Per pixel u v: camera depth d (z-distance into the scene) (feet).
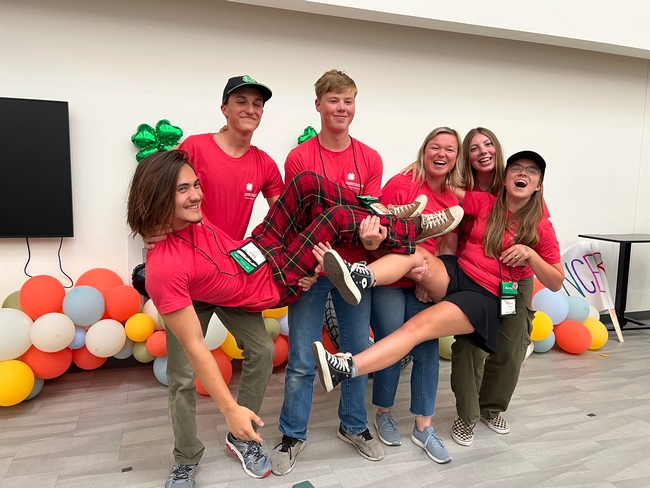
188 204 4.70
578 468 6.49
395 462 6.59
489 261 6.62
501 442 7.19
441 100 12.14
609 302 13.03
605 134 13.97
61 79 9.31
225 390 4.33
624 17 12.06
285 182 6.59
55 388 9.04
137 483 6.00
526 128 13.09
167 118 10.01
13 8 8.92
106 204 9.87
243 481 6.09
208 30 10.04
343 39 11.05
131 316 8.96
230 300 5.33
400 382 9.59
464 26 10.78
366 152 6.70
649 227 14.82
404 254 6.06
